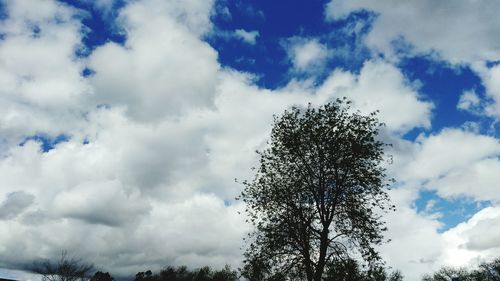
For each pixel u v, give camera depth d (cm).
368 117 3053
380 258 2727
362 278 2722
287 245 2900
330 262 2845
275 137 3247
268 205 3102
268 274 2862
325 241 2892
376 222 2877
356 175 2947
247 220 3088
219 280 9725
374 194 2950
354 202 2933
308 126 3134
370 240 2842
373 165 3009
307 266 2808
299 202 3106
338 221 3056
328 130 3086
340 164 3012
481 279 8981
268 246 2881
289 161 3188
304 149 3148
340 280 2733
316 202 3023
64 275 4922
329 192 3038
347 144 2977
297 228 2936
